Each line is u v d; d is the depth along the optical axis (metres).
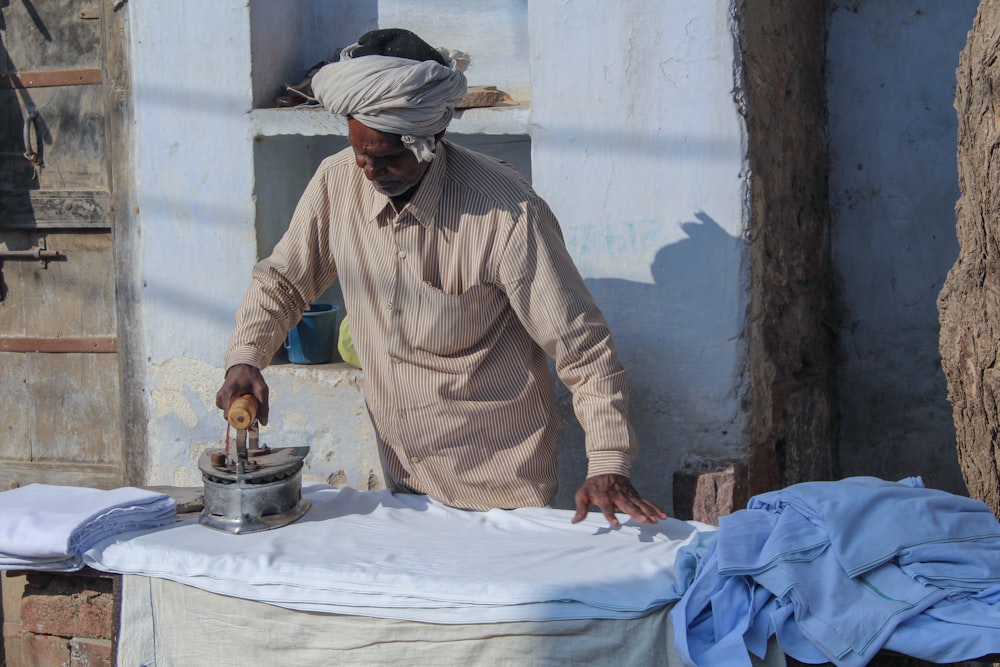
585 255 3.09
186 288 3.54
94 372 3.89
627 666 1.83
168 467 3.66
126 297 3.69
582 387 2.31
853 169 3.58
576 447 3.18
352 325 2.45
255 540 2.20
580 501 2.21
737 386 2.96
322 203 2.46
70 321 3.91
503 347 2.40
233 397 2.37
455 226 2.30
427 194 2.29
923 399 3.56
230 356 2.44
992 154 2.32
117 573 2.18
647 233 3.01
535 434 2.45
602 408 2.27
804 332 3.39
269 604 2.03
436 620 1.91
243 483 2.25
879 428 3.65
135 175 3.59
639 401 3.08
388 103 2.08
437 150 2.29
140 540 2.21
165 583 2.13
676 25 2.90
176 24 3.41
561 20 3.02
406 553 2.11
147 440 3.73
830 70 3.58
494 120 3.14
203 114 3.42
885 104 3.51
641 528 2.25
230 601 2.07
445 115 2.19
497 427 2.42
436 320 2.33
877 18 3.49
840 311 3.65
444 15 3.60
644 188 3.00
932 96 3.44
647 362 3.06
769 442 3.11
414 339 2.35
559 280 2.29
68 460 3.97
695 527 2.24
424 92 2.11
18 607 3.87
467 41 3.58
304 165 3.77
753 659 1.77
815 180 3.49
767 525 1.94
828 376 3.62
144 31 3.45
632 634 1.83
